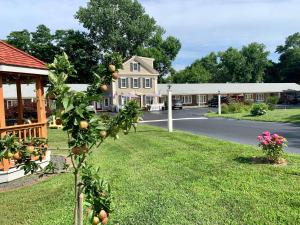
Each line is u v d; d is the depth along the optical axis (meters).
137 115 3.26
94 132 2.88
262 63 91.12
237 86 66.06
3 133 8.26
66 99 2.70
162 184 7.48
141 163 9.88
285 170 8.33
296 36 92.12
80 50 67.06
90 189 3.12
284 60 88.69
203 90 61.50
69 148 3.06
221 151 11.41
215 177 7.92
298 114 28.52
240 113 33.91
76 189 3.32
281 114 29.41
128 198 6.54
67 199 6.65
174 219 5.44
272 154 9.23
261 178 7.71
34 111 21.64
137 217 5.54
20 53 9.50
